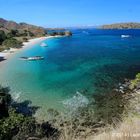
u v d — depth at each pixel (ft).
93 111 71.41
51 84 115.03
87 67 159.94
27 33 483.92
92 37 526.16
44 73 143.54
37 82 120.37
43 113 73.20
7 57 214.69
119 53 236.02
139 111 58.29
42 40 423.23
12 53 243.19
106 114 66.59
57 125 50.55
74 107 78.59
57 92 99.76
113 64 169.68
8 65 174.60
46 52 254.88
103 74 134.10
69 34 574.97
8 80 126.21
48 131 44.98
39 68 161.27
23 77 133.08
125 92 93.40
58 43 367.66
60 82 118.52
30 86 112.27
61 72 145.48
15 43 305.12
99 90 99.71
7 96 74.13
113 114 65.51
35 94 97.76
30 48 293.64
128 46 313.94
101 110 71.56
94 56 216.13
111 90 98.48
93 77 127.24
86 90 100.94
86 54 232.12
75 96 92.48
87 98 88.84
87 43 366.63
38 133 39.60
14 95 96.78
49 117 67.46
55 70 152.76
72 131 25.04
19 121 44.98
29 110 77.41
